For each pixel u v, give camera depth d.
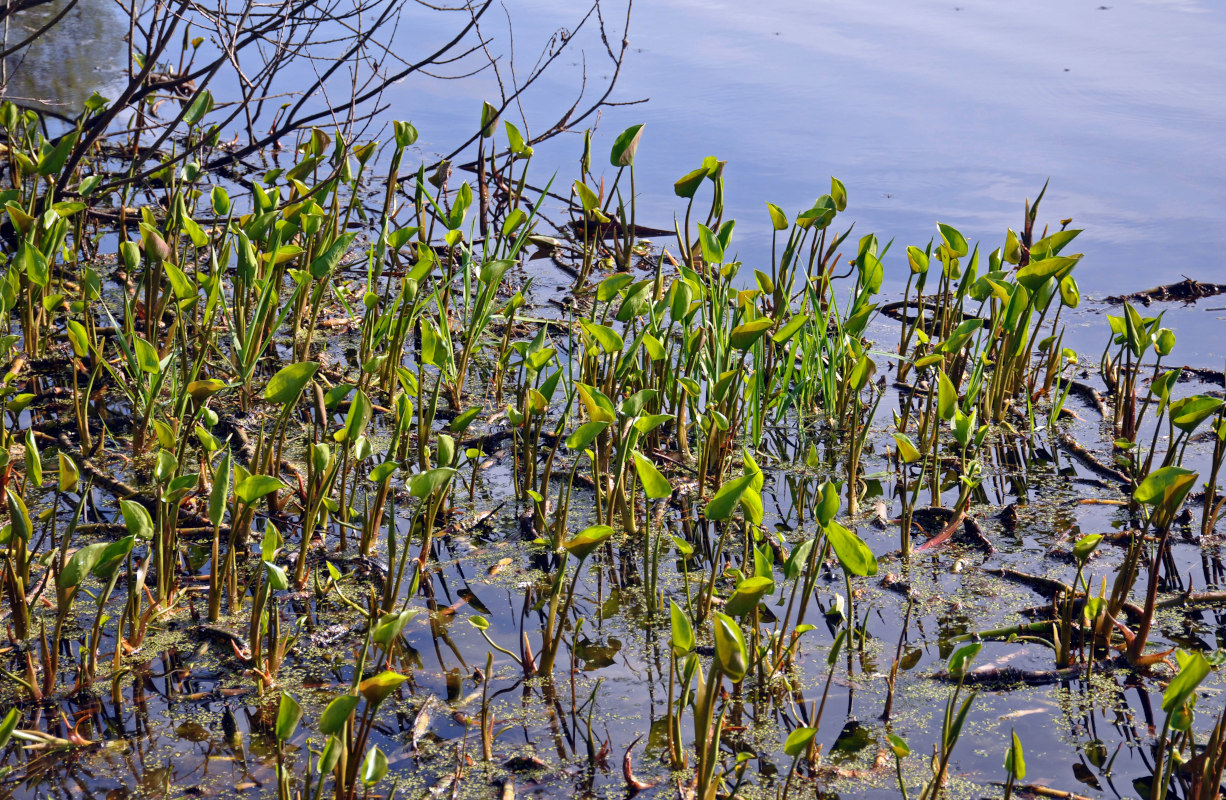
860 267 4.60
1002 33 11.85
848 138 8.39
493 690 2.87
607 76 10.12
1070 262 4.05
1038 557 3.59
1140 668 2.96
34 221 4.71
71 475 2.97
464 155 8.34
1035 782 2.52
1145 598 3.30
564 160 8.09
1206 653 3.02
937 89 9.74
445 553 3.60
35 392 4.65
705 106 9.26
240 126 8.75
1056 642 2.99
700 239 4.31
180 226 5.40
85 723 2.68
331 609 3.22
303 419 4.52
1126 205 7.07
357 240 6.97
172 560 3.16
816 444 4.56
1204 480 4.10
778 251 6.49
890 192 7.24
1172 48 10.98
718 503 2.79
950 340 4.14
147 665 2.91
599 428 3.24
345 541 3.53
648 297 4.04
